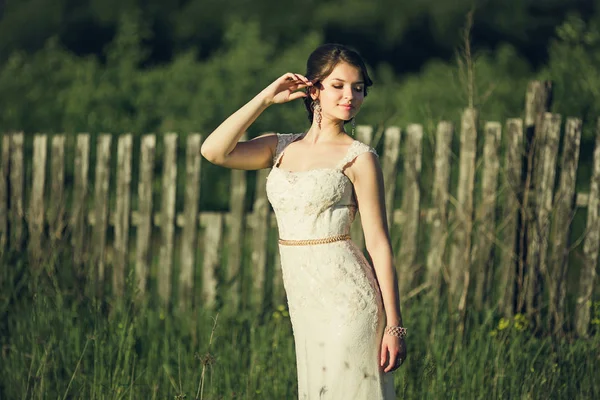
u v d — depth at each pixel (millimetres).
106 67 13422
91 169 11867
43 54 13945
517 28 26516
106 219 8055
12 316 6555
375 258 4215
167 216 7922
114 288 7934
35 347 5754
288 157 4422
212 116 12508
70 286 6938
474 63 7133
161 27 27281
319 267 4219
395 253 7438
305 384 4328
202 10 27453
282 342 6328
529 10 26750
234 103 12773
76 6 28062
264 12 27281
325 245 4227
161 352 6184
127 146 7965
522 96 11055
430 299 6832
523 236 6949
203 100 12594
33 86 13234
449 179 7105
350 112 4297
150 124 12453
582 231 8359
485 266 7023
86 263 7770
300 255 4258
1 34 28359
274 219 7949
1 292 6824
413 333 6395
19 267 6914
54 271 6840
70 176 11883
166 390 5738
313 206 4223
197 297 7977
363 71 4324
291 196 4266
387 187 7320
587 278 7062
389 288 4180
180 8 27703
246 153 4465
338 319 4184
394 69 27984
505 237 7027
